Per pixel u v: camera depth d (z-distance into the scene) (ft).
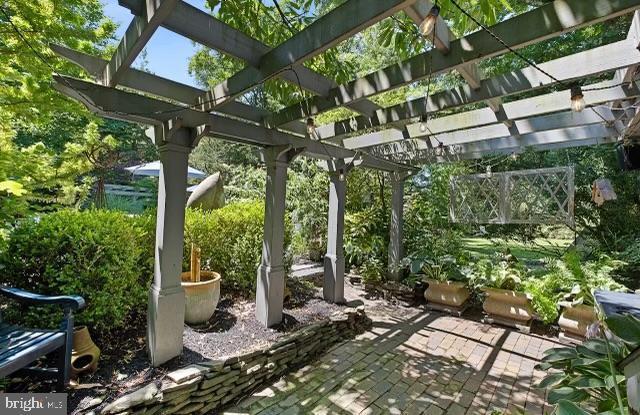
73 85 5.99
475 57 5.08
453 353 9.70
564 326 10.46
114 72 5.83
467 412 6.95
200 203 16.71
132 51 5.03
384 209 17.06
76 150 9.78
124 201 21.04
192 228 11.43
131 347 7.69
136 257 8.53
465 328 11.66
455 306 12.98
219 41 5.18
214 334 8.70
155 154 32.30
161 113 7.00
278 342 8.43
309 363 8.96
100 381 6.33
